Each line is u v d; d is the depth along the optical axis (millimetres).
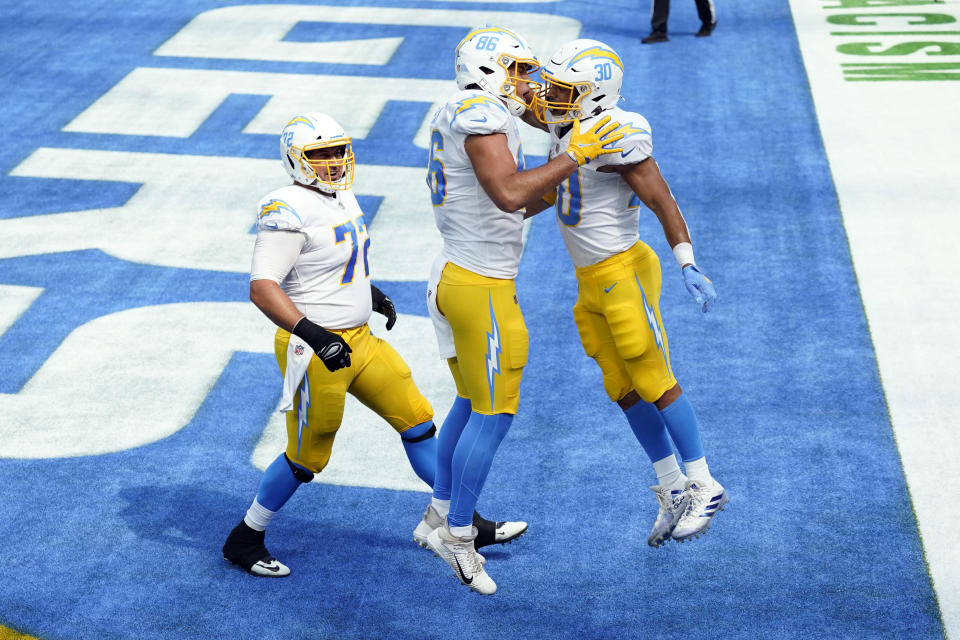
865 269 24031
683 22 40938
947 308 22234
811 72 35812
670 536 13945
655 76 35594
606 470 17828
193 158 30609
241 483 17828
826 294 23094
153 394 20250
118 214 27547
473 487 13773
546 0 43531
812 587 15016
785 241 25422
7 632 14453
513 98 13125
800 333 21672
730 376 20312
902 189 27656
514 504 17078
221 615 14844
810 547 15812
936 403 19141
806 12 42062
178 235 26469
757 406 19344
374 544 16359
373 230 26516
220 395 20234
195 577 15641
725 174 28938
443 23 40938
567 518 16734
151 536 16531
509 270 13617
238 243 26047
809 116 32375
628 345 13664
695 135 31312
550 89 13039
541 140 31328
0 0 43969
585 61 12828
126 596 15219
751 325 22078
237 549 15672
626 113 13094
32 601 15070
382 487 17672
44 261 25219
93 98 34719
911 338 21266
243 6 43469
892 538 15883
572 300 23375
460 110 12617
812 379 20094
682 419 13703
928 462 17562
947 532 15945
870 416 18875
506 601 15078
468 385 13820
